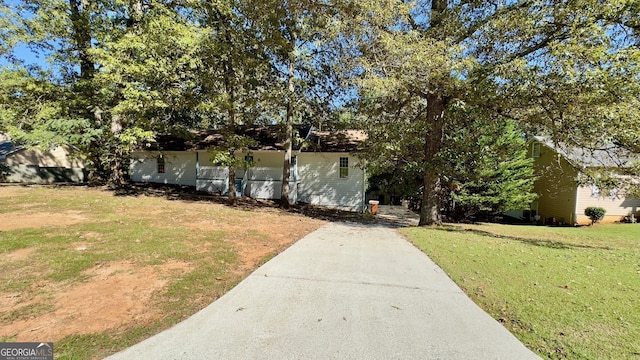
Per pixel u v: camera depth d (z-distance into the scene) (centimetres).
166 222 788
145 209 964
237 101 1249
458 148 1298
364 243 743
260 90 1275
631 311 364
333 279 465
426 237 848
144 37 992
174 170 2069
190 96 1148
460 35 978
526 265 563
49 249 491
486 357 272
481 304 385
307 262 551
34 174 1855
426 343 292
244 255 570
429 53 859
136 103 1029
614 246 867
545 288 439
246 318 334
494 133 1396
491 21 873
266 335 300
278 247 655
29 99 1218
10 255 455
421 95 1113
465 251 670
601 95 707
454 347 287
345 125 1470
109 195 1210
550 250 724
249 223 900
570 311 363
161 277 427
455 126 1343
